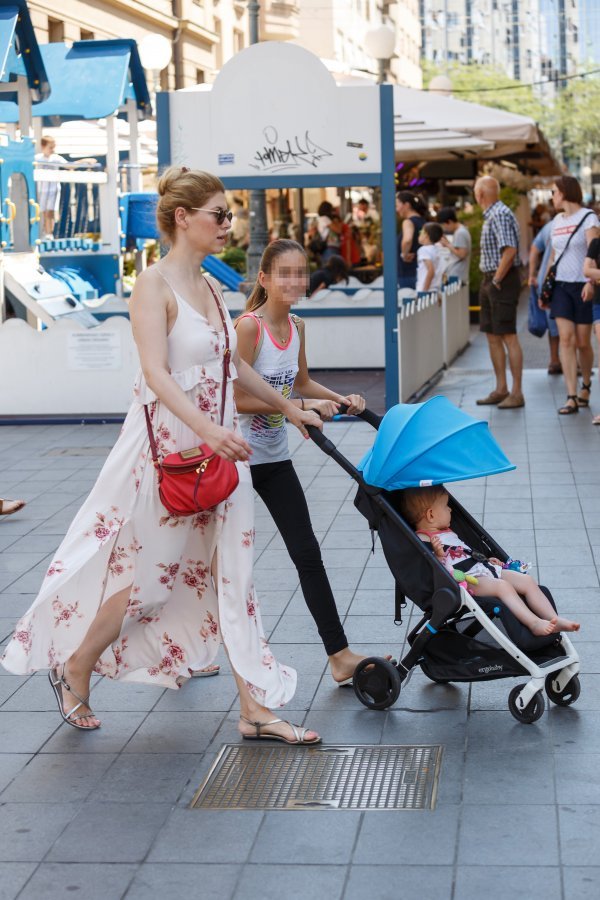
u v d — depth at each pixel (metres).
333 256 16.27
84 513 4.53
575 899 3.35
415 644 4.68
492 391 12.68
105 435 11.10
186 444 4.30
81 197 17.48
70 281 15.23
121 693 5.07
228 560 4.41
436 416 4.66
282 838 3.79
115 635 4.61
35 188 14.16
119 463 4.42
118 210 16.39
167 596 4.52
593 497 8.06
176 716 4.82
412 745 4.44
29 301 12.84
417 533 4.79
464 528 4.96
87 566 4.53
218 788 4.17
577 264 11.02
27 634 4.61
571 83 92.00
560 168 44.16
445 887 3.45
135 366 11.80
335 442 10.38
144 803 4.08
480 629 4.78
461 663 4.63
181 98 11.30
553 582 6.23
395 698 4.70
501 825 3.80
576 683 4.67
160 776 4.28
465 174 25.69
